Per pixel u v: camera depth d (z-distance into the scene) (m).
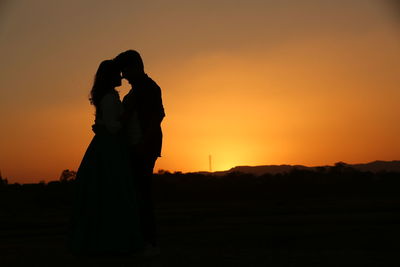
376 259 7.31
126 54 7.50
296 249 8.91
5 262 7.28
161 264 6.80
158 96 7.54
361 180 93.12
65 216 52.06
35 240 15.70
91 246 7.21
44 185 70.38
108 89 7.42
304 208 44.53
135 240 7.27
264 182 101.12
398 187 87.31
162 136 7.54
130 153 7.48
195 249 8.88
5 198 65.81
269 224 21.53
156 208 69.62
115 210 7.26
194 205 77.69
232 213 41.56
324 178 98.69
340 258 7.45
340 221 21.27
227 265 6.74
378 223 18.64
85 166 7.42
